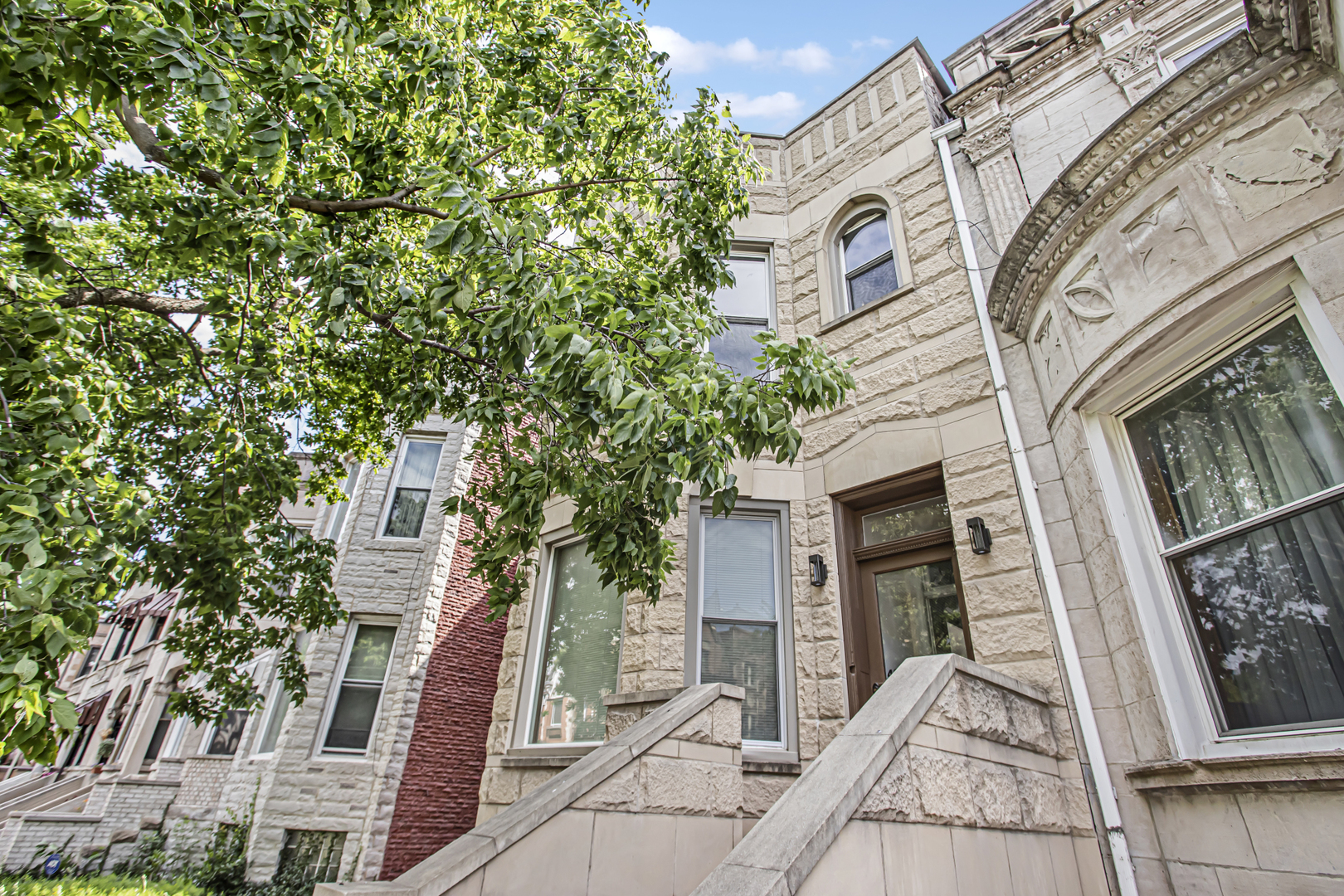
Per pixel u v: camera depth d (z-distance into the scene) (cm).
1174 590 416
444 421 1482
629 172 698
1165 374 433
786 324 821
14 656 243
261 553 788
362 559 1334
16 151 409
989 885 336
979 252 675
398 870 1077
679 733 430
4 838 1492
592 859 361
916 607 608
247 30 368
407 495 1423
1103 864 421
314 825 1102
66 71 295
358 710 1223
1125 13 669
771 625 657
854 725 330
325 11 435
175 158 450
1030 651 504
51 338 369
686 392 344
